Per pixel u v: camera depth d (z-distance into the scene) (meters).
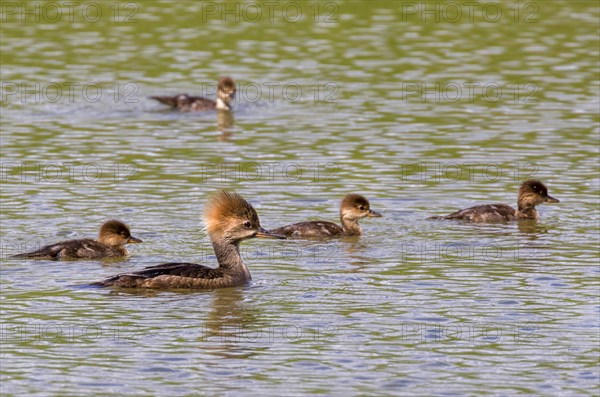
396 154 28.19
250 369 14.87
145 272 18.50
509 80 36.25
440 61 38.62
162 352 15.46
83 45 40.72
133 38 41.81
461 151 28.42
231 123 32.12
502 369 14.89
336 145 29.14
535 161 27.45
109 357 15.28
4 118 32.06
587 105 33.12
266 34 42.44
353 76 36.78
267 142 29.66
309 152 28.47
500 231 22.38
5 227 21.89
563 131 30.30
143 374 14.67
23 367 14.90
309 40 41.47
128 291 18.22
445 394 14.07
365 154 28.22
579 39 41.47
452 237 21.86
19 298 17.77
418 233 22.20
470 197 24.72
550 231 22.27
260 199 24.36
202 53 39.75
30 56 39.12
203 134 30.75
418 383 14.41
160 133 30.86
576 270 19.36
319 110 33.12
